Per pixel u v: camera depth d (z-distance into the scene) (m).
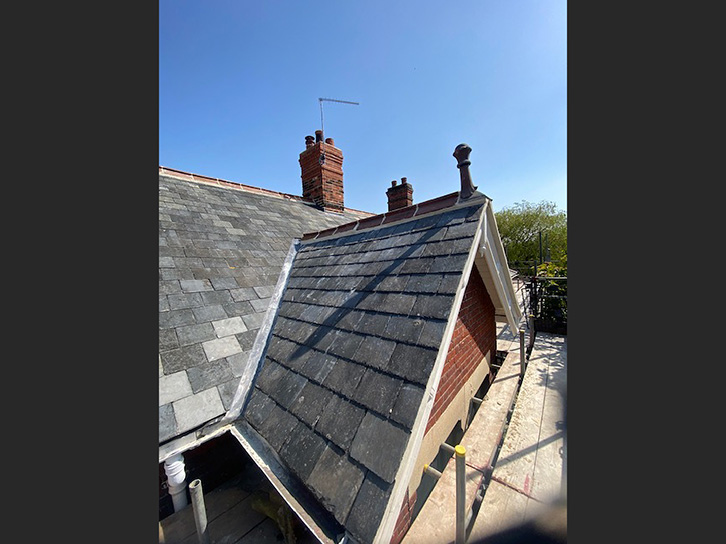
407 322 2.64
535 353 7.86
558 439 4.28
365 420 2.18
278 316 4.39
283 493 2.22
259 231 7.11
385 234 4.29
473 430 4.34
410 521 2.89
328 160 11.57
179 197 7.24
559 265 10.85
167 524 3.32
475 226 3.14
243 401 3.25
